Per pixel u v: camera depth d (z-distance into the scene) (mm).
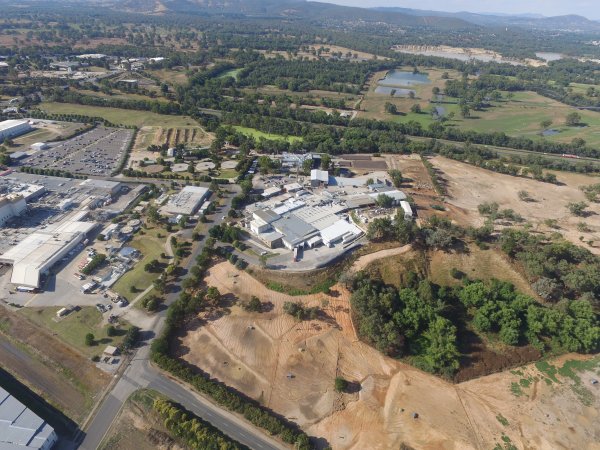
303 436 97000
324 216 180500
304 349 124875
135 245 168750
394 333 122562
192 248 167000
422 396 112188
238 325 132250
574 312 132500
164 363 113875
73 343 123125
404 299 136875
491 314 130750
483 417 107000
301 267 150375
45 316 132375
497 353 125188
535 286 141250
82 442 97188
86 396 108188
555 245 155625
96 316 133125
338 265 152625
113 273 152375
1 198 185250
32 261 151625
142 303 137625
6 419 96625
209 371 117250
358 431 102812
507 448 99750
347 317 135875
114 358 118812
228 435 99562
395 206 192500
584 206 194750
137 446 96375
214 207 194750
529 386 115875
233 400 104562
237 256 158750
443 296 140750
